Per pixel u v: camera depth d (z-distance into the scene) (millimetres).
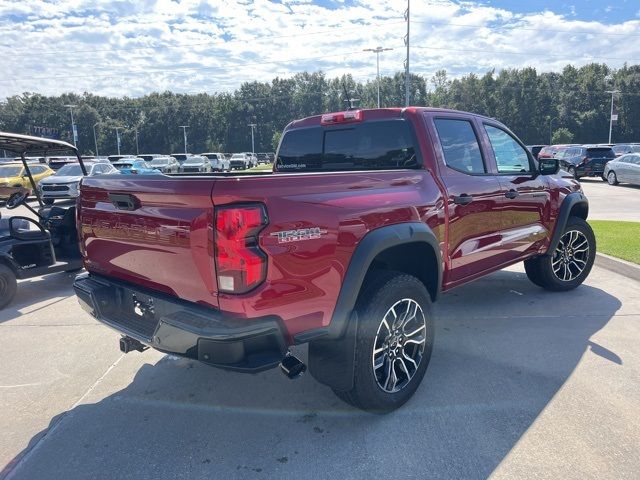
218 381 3785
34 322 5227
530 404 3295
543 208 5027
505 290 5906
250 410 3344
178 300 2832
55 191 18000
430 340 3424
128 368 4043
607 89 99250
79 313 5535
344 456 2809
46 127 113125
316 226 2695
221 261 2453
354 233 2898
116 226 3125
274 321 2562
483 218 4156
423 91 113812
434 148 3762
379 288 3070
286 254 2564
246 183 2455
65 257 6680
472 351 4152
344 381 2980
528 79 99750
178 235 2648
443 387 3551
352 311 2965
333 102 119062
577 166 24406
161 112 115250
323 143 4426
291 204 2600
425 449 2852
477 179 4094
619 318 4875
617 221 10922
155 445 2957
